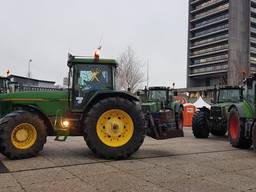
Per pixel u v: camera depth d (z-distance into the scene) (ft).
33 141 26.84
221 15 308.19
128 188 18.80
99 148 26.76
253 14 306.96
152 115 31.45
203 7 321.73
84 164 24.89
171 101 60.23
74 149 31.99
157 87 62.69
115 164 25.07
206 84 328.90
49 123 28.55
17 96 28.53
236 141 34.65
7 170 22.57
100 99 28.30
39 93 28.81
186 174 22.13
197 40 330.75
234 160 27.35
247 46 299.58
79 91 28.91
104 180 20.35
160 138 31.19
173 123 32.22
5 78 55.31
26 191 18.02
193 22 334.85
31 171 22.39
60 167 23.72
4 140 25.67
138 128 27.48
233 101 47.98
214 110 45.60
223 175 22.06
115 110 27.45
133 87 120.47
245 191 18.57
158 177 21.25
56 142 37.24
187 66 338.54
